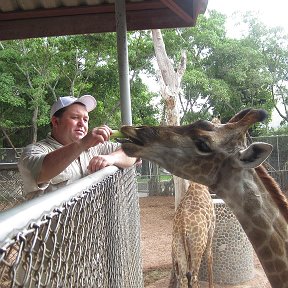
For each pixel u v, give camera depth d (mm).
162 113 23875
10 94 18109
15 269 926
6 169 4930
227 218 7367
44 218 1137
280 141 18938
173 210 15164
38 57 18469
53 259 1299
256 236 2764
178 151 2838
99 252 2131
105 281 2338
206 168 2832
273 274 2746
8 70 18625
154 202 16984
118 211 2990
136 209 4770
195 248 6383
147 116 24469
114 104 21172
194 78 21094
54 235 1286
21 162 2736
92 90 21062
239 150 2770
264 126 26312
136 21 5355
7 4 5113
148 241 10836
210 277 6852
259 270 8141
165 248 10070
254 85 23969
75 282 1607
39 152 2875
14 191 4891
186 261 6398
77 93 20375
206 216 6594
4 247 851
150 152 2873
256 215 2746
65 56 18828
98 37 18406
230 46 23156
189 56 23031
